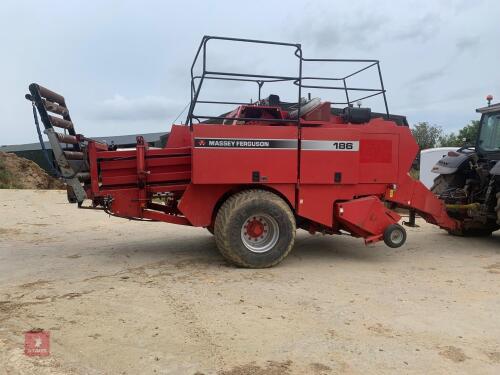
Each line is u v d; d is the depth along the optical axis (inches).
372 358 133.6
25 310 167.6
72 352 133.6
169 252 271.9
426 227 374.6
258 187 240.2
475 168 318.7
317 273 225.6
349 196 249.0
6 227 375.9
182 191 246.4
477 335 151.5
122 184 241.8
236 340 143.9
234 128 229.3
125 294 187.8
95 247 288.8
